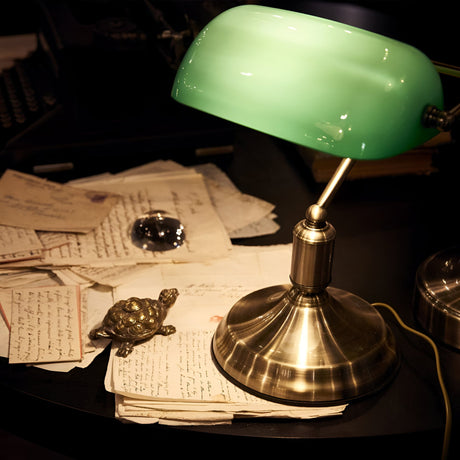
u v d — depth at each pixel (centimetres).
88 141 141
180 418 91
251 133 156
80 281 112
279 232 124
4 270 113
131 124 141
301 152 144
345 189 136
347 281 113
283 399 93
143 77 137
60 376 98
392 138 79
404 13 129
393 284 112
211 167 142
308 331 95
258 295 103
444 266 106
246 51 82
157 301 105
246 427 91
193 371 97
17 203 125
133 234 121
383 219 127
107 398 95
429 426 92
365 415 93
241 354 95
